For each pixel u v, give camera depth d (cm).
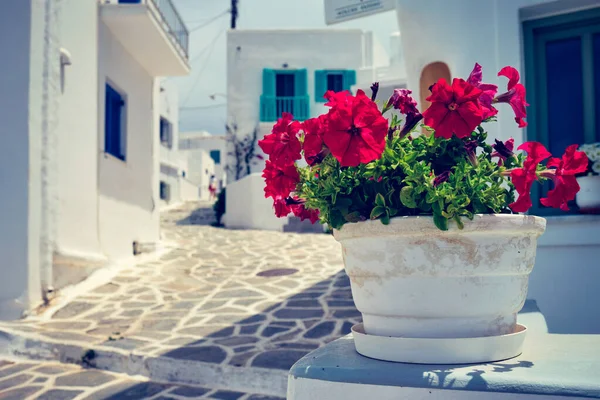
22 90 682
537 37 452
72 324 621
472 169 149
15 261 666
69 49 794
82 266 801
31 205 677
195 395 443
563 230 389
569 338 180
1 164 677
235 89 2145
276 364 461
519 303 148
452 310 141
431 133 163
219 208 1923
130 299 732
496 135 444
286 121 160
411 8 523
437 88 138
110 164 973
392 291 146
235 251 1129
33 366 534
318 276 848
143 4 927
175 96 3181
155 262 991
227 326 599
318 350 169
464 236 139
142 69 1156
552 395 121
